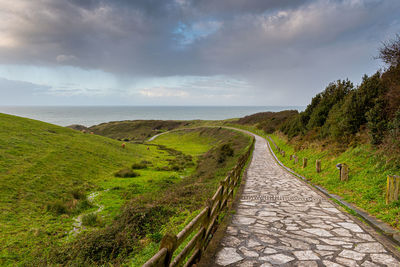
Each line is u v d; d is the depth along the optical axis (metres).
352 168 11.66
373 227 6.13
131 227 8.58
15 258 8.04
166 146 59.16
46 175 17.92
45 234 9.92
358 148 13.11
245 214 7.37
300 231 5.87
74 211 12.60
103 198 15.00
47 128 32.62
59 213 12.43
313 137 21.88
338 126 16.64
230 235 5.59
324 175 12.97
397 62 13.80
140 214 9.45
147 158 34.25
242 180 13.55
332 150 15.88
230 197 8.75
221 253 4.61
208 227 4.95
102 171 22.66
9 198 13.46
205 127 86.94
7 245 8.80
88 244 7.59
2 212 11.73
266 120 65.88
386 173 9.25
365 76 16.08
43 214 12.25
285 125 43.38
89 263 6.69
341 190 10.04
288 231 5.88
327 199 9.28
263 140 46.78
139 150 39.97
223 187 6.89
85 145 29.95
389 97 12.34
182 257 3.29
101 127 109.19
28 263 7.48
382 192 8.20
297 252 4.66
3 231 10.02
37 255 8.00
